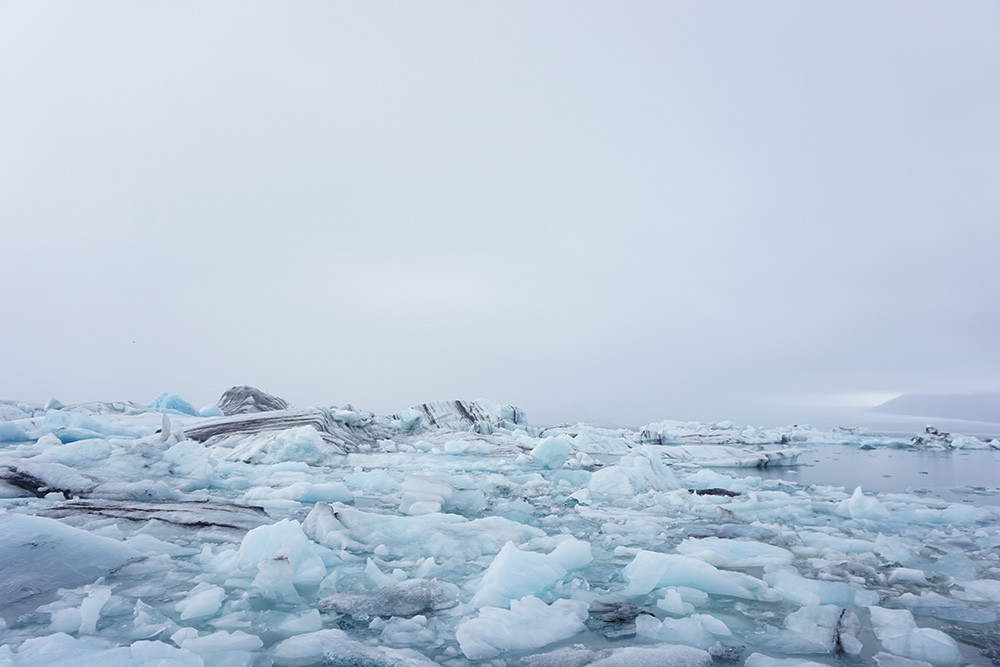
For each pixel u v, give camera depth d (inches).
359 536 160.7
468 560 146.9
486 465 365.4
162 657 78.5
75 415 382.9
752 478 310.5
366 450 434.0
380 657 83.9
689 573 124.3
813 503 237.0
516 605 105.1
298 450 344.2
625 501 245.9
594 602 112.3
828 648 90.6
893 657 87.6
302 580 124.2
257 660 83.2
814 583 121.5
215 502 196.9
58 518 167.2
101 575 119.1
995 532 181.2
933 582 130.4
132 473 234.1
